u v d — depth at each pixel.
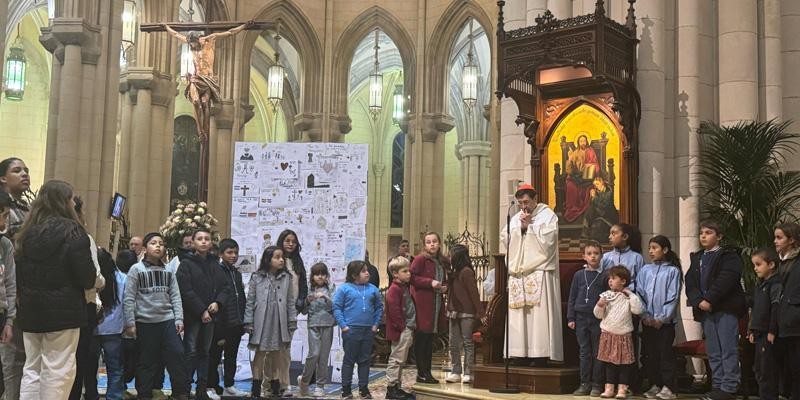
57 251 6.50
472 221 34.09
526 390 9.32
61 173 16.89
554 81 10.76
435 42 25.56
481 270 23.67
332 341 12.03
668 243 9.02
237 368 12.55
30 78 30.00
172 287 9.34
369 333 10.60
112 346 9.36
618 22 11.18
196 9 29.38
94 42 17.47
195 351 9.59
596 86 10.48
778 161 10.96
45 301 6.44
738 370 8.29
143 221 20.70
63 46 17.22
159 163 21.22
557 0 11.83
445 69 25.64
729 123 10.98
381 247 36.59
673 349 8.86
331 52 26.12
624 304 8.68
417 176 25.34
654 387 8.88
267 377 10.74
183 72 17.78
